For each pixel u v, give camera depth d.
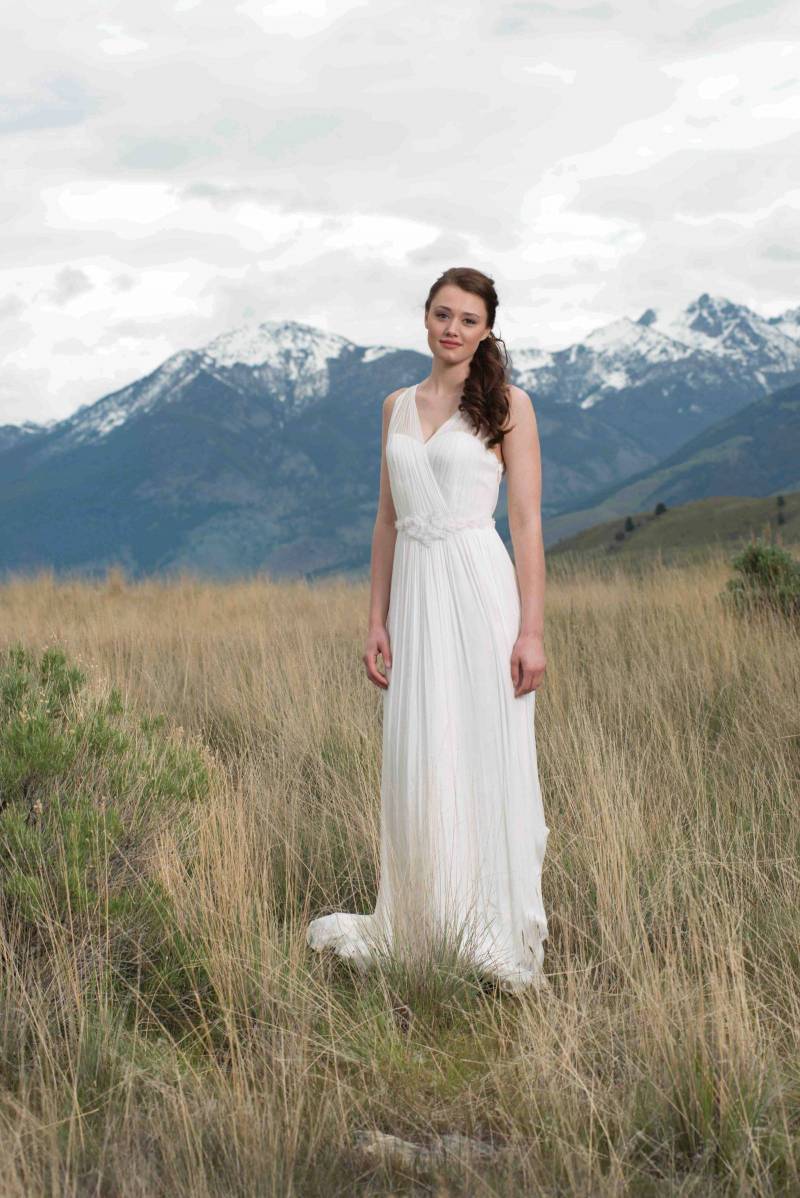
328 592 13.11
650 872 4.06
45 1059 2.84
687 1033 2.77
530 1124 2.63
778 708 6.08
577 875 4.11
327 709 6.53
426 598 3.76
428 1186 2.42
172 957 3.53
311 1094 2.76
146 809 3.93
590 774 4.61
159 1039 3.08
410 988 3.43
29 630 9.72
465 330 3.70
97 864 3.52
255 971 3.34
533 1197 2.33
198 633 9.62
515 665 3.75
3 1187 2.27
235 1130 2.50
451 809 3.68
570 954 3.72
